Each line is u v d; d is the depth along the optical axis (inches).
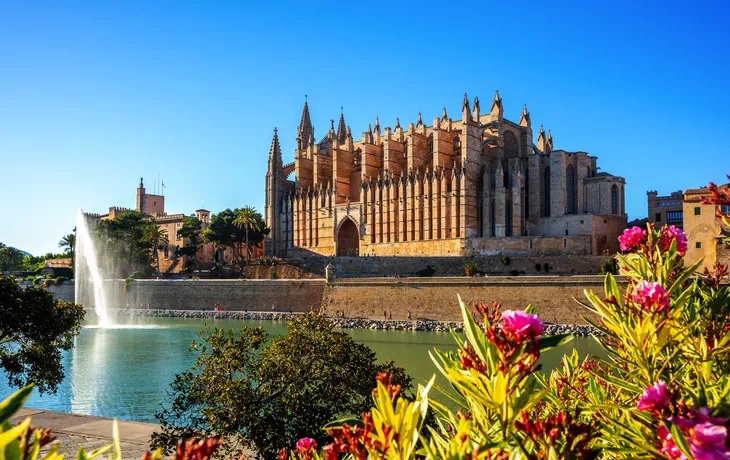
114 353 2915.8
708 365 377.7
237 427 1043.3
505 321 277.4
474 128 5206.7
